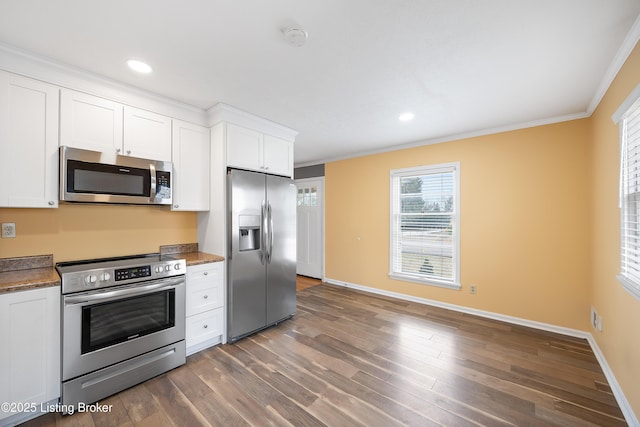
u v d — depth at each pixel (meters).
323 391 2.00
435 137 3.78
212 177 2.89
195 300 2.51
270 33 1.66
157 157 2.52
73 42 1.73
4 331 1.59
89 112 2.14
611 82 2.11
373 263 4.55
